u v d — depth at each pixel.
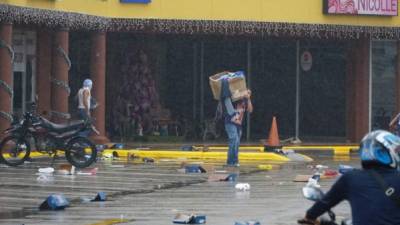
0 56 51.78
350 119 69.62
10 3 51.34
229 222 27.03
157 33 64.44
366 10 65.31
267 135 72.19
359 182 14.59
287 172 45.50
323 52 71.81
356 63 68.62
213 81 48.22
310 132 72.44
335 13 64.56
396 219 14.30
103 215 29.19
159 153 54.94
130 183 39.53
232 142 48.22
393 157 14.72
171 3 62.06
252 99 72.12
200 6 62.56
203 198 34.06
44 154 50.00
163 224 26.73
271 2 63.75
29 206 31.64
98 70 60.78
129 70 69.31
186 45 71.62
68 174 43.28
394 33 66.44
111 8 60.91
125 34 68.75
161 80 71.31
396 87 67.94
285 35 65.12
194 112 71.94
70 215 29.25
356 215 14.49
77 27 58.72
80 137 46.38
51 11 55.16
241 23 63.12
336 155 59.59
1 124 51.84
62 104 58.22
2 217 28.78
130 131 68.50
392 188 14.38
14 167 46.41
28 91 59.84
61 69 58.00
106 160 52.09
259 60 72.12
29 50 59.75
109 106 69.12
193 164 48.00
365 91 68.38
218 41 71.62
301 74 72.12
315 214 14.91
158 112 70.06
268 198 33.94
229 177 41.12
